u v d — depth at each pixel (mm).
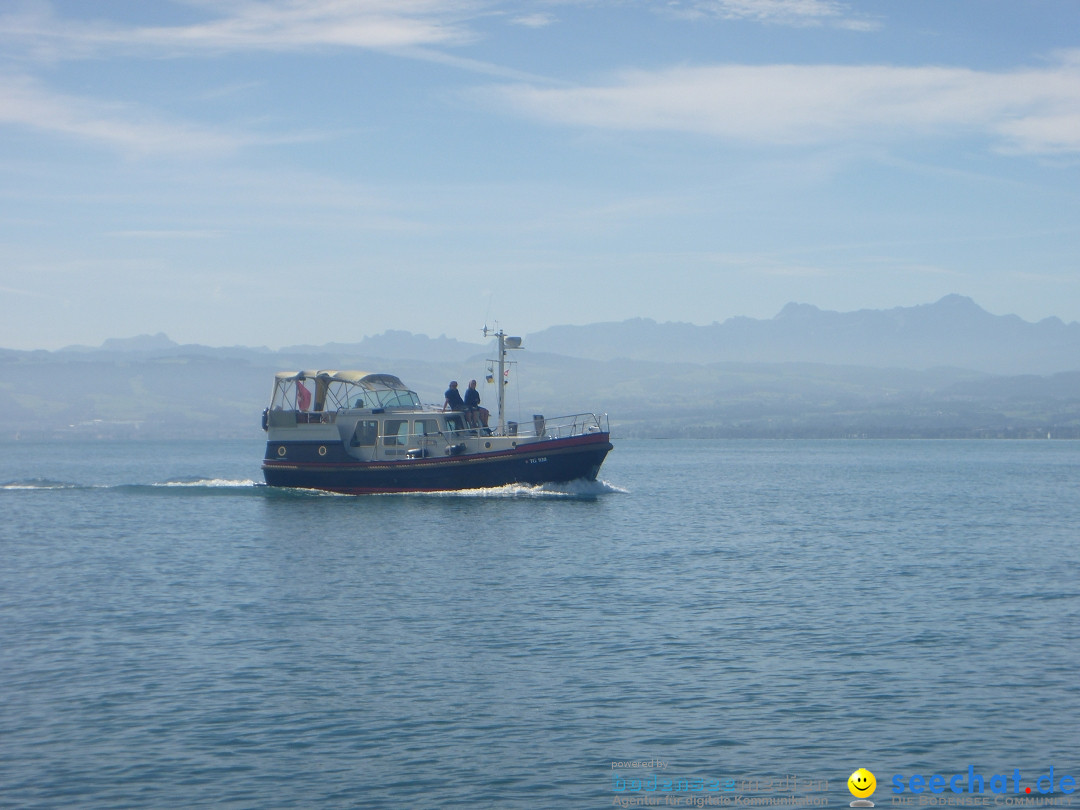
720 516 66875
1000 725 22359
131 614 33312
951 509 74812
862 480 118500
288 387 69000
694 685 25141
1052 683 25188
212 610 33844
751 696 24281
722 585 38594
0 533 56188
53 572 42125
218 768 20078
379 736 21734
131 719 22719
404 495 66062
